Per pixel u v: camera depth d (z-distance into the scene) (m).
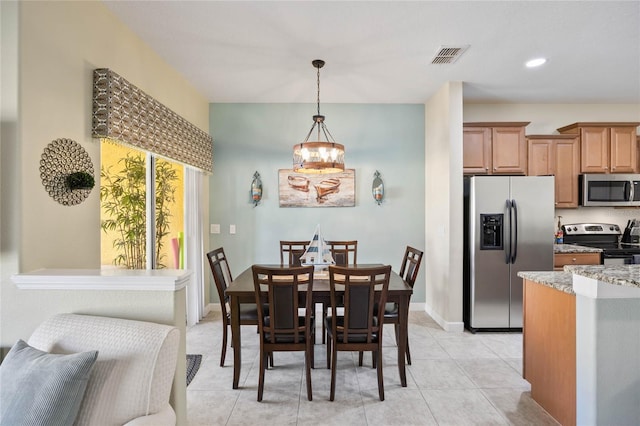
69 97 2.07
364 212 4.61
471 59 3.26
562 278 2.28
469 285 3.81
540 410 2.26
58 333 1.49
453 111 3.81
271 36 2.83
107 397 1.32
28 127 1.78
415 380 2.67
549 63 3.36
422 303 4.62
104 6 2.39
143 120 2.72
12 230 1.72
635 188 4.27
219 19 2.57
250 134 4.60
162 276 1.64
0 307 1.71
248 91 4.14
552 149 4.29
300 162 2.93
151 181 3.15
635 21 2.60
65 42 2.03
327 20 2.59
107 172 2.57
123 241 2.78
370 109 4.62
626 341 1.80
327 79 3.76
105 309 1.67
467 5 2.41
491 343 3.44
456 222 3.79
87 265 2.23
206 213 4.50
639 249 4.02
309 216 4.61
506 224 3.70
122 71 2.61
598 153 4.33
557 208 4.49
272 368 2.89
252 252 4.60
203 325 3.96
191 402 2.37
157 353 1.40
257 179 4.55
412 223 4.62
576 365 1.94
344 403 2.36
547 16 2.54
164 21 2.60
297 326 2.39
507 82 3.85
